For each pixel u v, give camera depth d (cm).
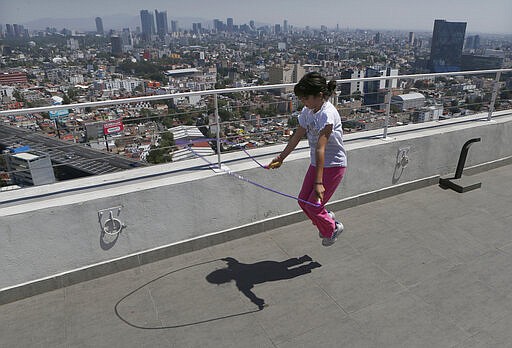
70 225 257
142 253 291
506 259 293
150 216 285
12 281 250
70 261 266
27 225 243
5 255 242
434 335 215
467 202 398
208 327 228
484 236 329
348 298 251
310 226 354
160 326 230
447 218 363
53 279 263
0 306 251
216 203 310
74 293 263
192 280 275
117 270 285
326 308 242
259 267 290
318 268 288
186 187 291
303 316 235
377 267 287
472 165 479
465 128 449
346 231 343
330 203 375
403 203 399
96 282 275
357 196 391
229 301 252
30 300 256
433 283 265
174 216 295
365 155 379
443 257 298
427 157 429
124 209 272
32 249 250
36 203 252
